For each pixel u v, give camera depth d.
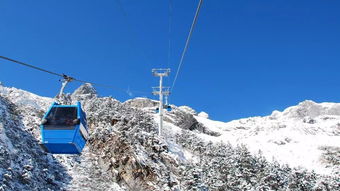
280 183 56.81
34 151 45.16
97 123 59.41
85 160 49.22
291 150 107.62
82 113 16.98
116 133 53.88
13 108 56.44
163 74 65.25
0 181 32.62
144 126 65.31
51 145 15.55
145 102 135.25
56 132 15.55
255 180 54.91
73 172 45.06
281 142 116.38
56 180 41.34
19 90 72.38
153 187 44.31
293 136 122.00
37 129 53.31
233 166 57.22
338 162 90.81
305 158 99.31
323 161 94.12
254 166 61.94
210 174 51.12
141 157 48.53
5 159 36.97
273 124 137.50
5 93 67.12
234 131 144.50
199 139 79.81
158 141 57.47
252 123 180.75
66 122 15.84
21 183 35.56
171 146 64.81
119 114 62.56
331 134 132.75
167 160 53.88
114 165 48.09
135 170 46.56
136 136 55.28
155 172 46.72
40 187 37.38
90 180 44.34
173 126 101.12
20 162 39.38
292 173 58.88
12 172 35.84
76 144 15.72
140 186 44.91
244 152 64.94
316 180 59.28
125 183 45.78
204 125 136.00
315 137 122.94
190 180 44.47
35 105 67.38
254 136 128.62
